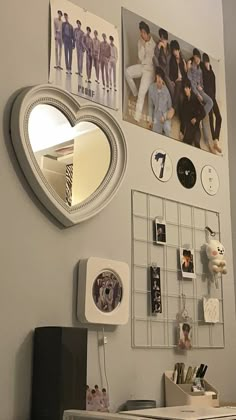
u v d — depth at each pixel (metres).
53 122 1.58
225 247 2.14
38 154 1.52
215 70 2.30
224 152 2.25
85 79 1.73
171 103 2.04
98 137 1.71
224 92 2.32
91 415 1.21
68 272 1.56
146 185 1.87
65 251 1.57
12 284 1.43
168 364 1.80
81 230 1.62
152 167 1.91
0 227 1.43
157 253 1.85
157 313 1.79
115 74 1.84
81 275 1.57
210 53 2.29
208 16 2.33
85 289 1.55
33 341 1.44
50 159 1.54
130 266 1.75
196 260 1.99
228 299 2.10
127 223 1.77
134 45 1.93
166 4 2.12
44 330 1.41
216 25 2.37
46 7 1.66
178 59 2.12
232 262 2.16
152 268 1.81
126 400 1.64
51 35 1.65
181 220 1.98
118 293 1.65
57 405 1.33
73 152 1.62
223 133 2.27
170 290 1.87
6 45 1.53
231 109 2.30
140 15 1.99
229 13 2.39
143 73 1.95
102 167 1.70
